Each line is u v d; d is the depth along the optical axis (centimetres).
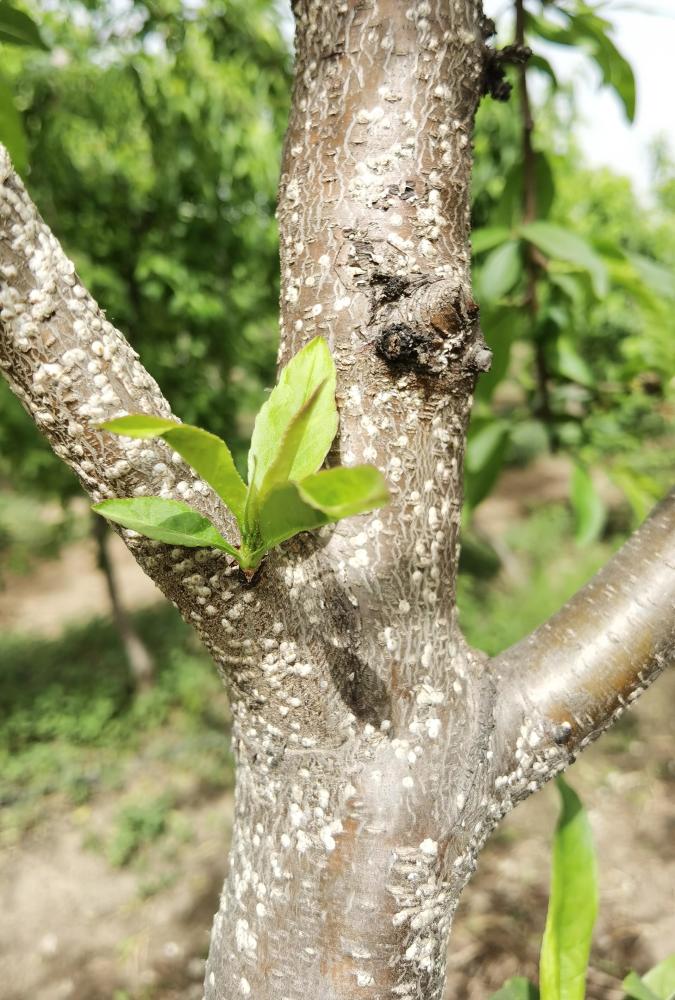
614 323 101
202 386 99
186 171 85
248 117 94
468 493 41
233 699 23
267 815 23
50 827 98
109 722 119
